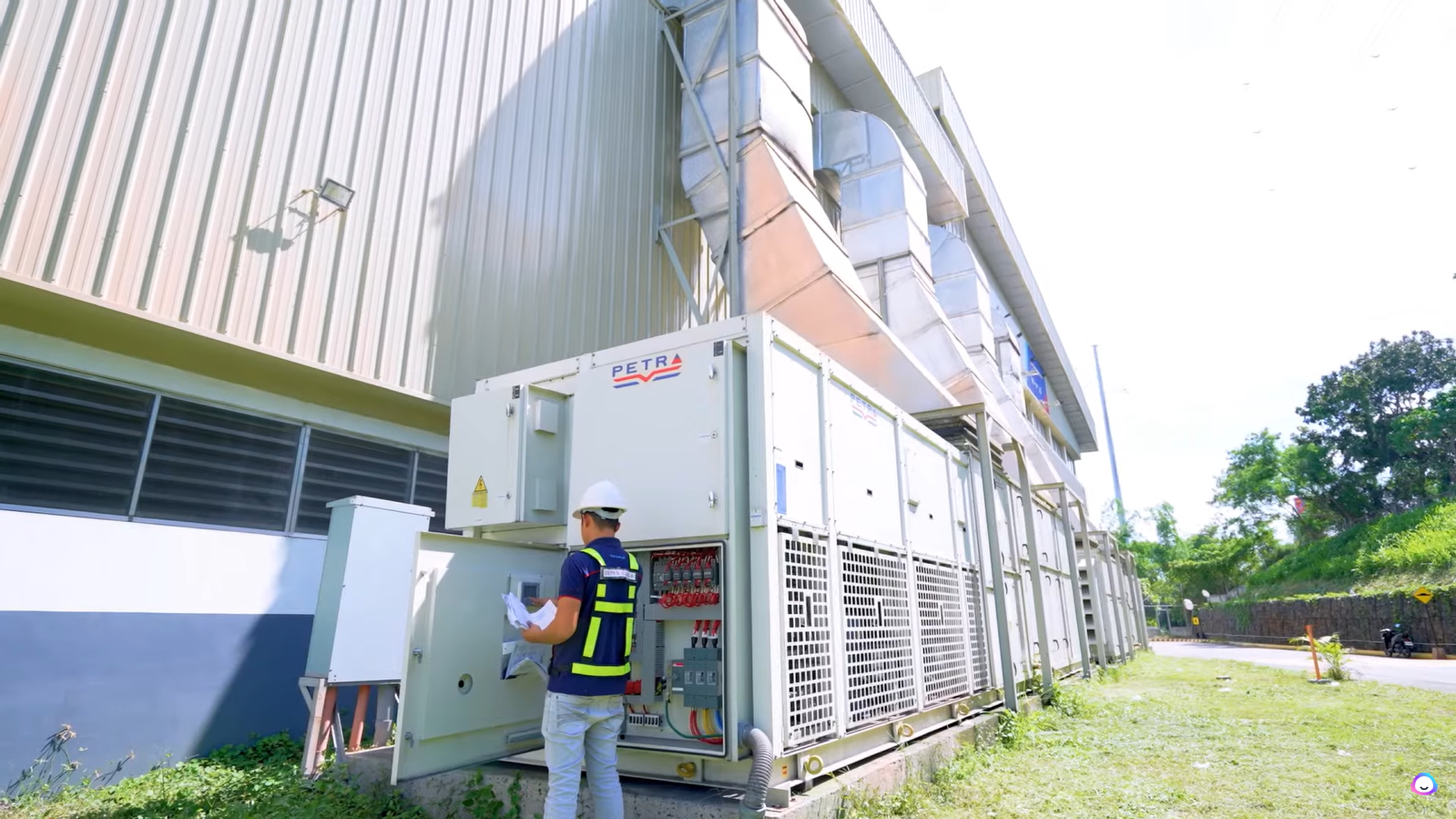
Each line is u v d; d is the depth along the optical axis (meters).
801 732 4.08
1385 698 10.59
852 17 16.66
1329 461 50.44
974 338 19.98
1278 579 42.03
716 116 11.23
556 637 3.50
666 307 11.12
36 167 5.08
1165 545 69.75
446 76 8.20
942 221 23.44
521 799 4.13
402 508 6.17
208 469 6.46
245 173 6.27
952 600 7.04
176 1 5.98
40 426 5.52
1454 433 43.88
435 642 4.02
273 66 6.59
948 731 6.18
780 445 4.44
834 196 17.08
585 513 3.93
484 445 5.09
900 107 19.11
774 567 4.12
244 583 6.52
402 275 7.39
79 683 5.44
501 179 8.66
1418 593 24.62
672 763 4.21
